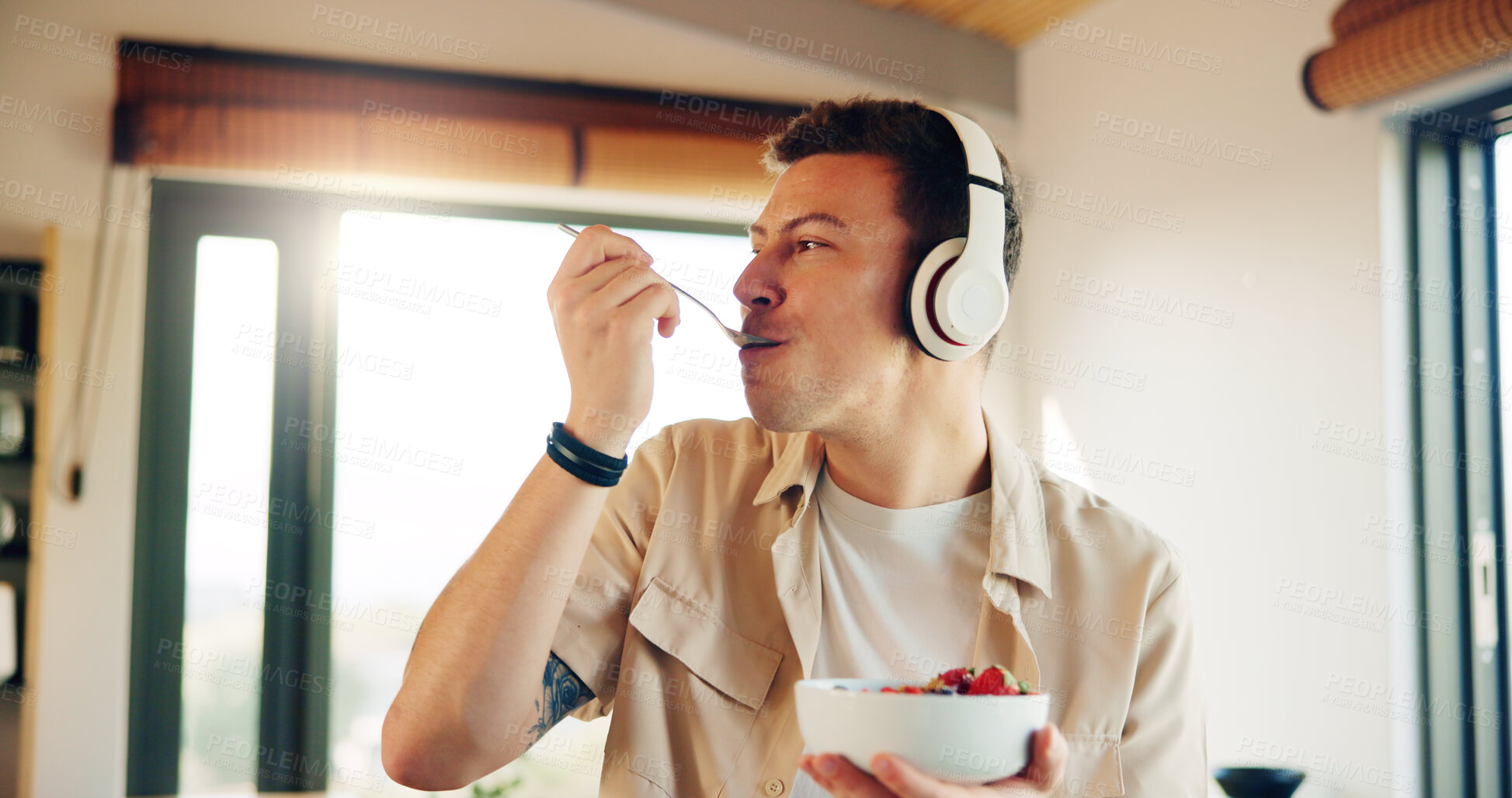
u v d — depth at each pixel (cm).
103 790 243
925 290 77
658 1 296
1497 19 187
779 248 80
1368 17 213
